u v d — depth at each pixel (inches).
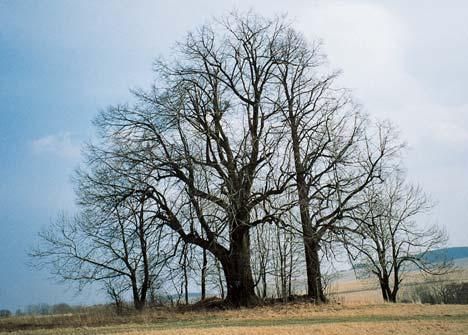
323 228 1307.8
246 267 1309.1
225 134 1314.0
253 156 1293.1
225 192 1188.5
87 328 1013.8
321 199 1279.5
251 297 1300.4
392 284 2118.6
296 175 1302.9
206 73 1353.3
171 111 1247.5
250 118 1382.9
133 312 1315.2
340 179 1317.7
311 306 1251.8
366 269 1772.9
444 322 896.3
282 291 1411.2
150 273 1255.5
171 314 1219.9
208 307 1327.5
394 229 1815.9
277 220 1251.2
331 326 860.6
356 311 1127.0
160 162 1229.7
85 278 1509.6
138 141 1256.2
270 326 895.1
